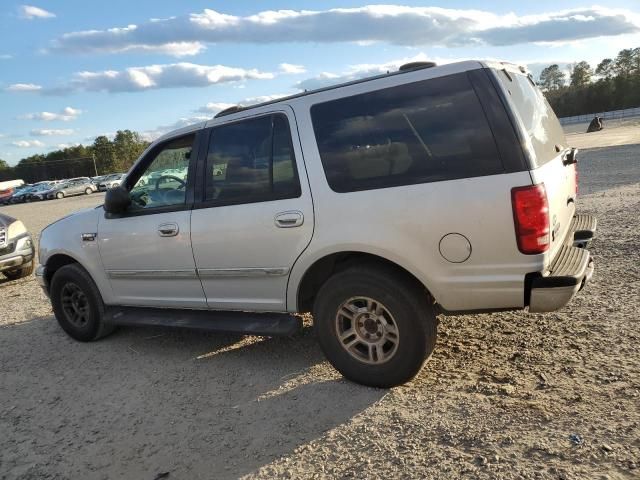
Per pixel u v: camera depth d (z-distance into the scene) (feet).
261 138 13.00
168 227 14.43
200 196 13.97
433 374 12.56
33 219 74.79
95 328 17.25
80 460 10.81
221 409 12.17
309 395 12.27
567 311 15.44
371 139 11.52
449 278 10.90
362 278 11.65
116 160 370.32
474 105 10.61
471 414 10.64
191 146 14.32
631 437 9.32
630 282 17.29
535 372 12.10
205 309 14.64
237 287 13.70
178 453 10.63
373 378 12.03
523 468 8.87
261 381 13.34
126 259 15.66
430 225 10.84
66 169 370.53
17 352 17.54
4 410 13.42
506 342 13.87
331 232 11.84
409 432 10.32
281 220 12.44
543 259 10.33
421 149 11.00
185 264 14.38
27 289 27.55
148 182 15.26
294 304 12.96
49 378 15.15
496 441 9.68
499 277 10.53
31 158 402.72
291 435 10.77
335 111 12.05
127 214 15.57
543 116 13.21
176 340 17.03
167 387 13.66
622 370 11.68
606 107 363.15
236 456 10.30
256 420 11.50
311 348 15.06
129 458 10.67
